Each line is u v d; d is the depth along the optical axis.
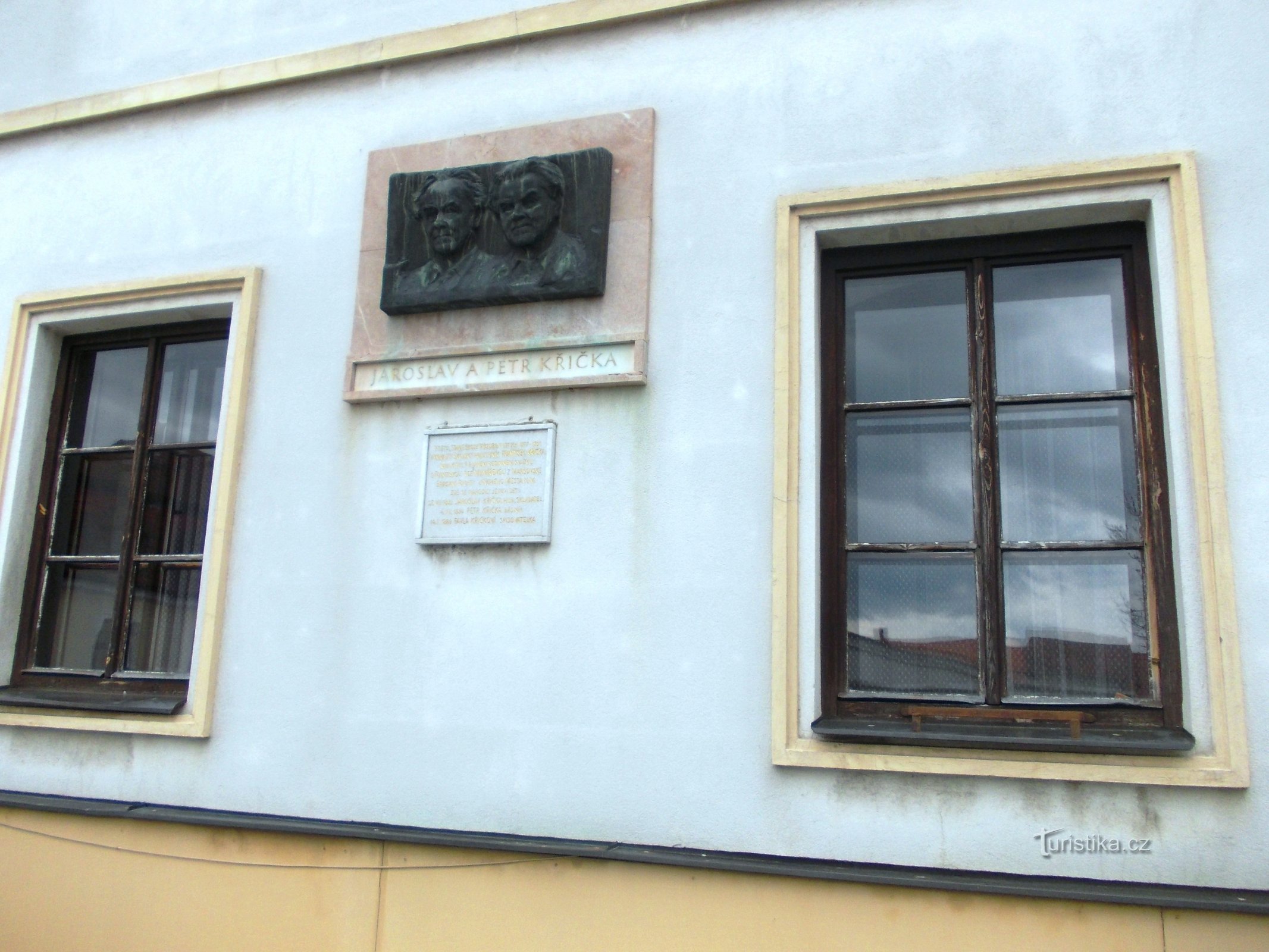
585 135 4.12
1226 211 3.35
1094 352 3.59
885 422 3.75
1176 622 3.27
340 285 4.43
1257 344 3.24
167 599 4.58
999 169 3.59
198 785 4.16
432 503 4.05
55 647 4.76
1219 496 3.16
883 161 3.73
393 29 4.64
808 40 3.92
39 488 4.91
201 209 4.79
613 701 3.66
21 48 5.38
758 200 3.85
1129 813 3.09
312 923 3.85
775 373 3.68
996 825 3.19
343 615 4.10
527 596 3.86
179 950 4.00
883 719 3.47
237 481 4.38
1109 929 3.03
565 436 3.93
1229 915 2.96
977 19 3.74
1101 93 3.55
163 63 5.09
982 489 3.57
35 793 4.40
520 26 4.31
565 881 3.55
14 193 5.24
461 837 3.68
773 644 3.48
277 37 4.87
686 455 3.75
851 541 3.68
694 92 4.03
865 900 3.23
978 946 3.11
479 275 4.11
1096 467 3.52
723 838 3.44
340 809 3.94
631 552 3.75
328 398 4.33
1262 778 3.02
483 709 3.82
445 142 4.36
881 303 3.85
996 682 3.42
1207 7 3.51
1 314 5.07
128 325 4.93
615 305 3.93
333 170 4.58
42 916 4.25
